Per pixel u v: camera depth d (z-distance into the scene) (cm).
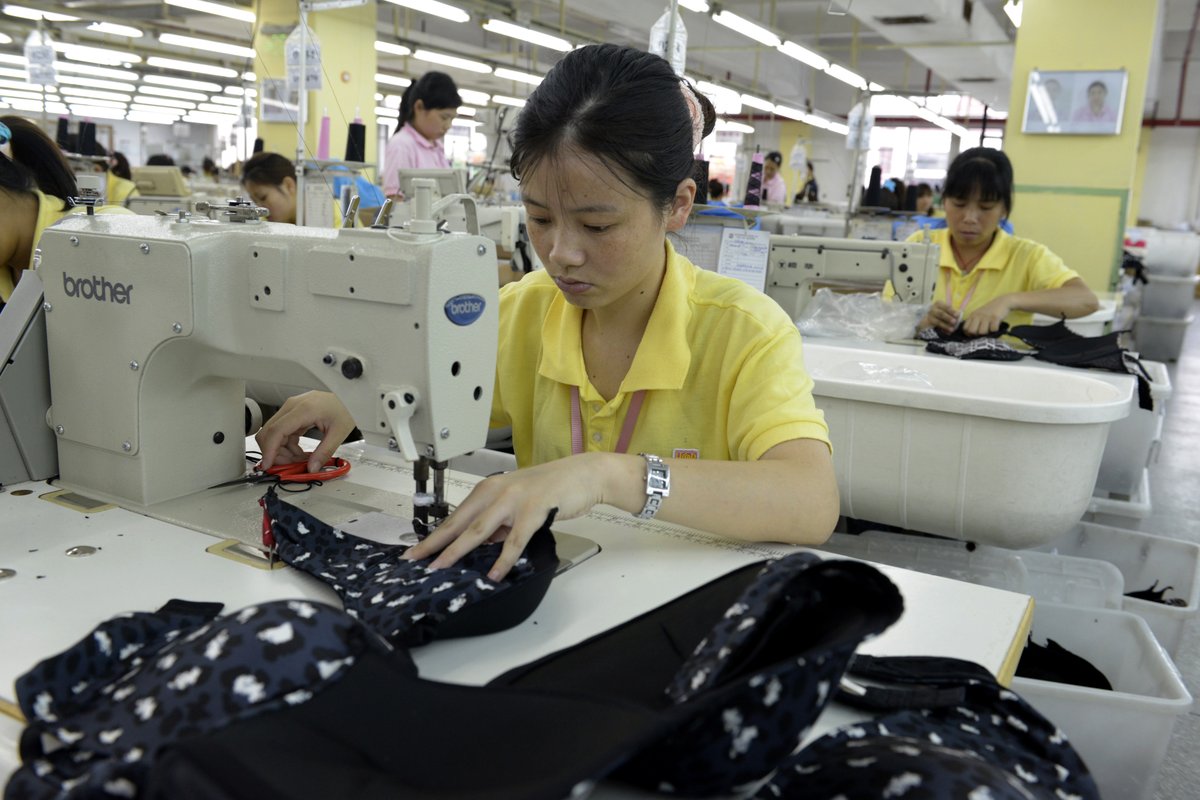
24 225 176
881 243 298
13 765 67
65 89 1218
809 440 117
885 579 66
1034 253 317
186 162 1745
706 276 136
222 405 125
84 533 108
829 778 62
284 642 65
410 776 58
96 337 117
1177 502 399
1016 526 177
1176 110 1631
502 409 149
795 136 1341
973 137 1447
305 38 295
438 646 85
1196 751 204
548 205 106
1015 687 132
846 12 343
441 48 838
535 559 93
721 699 60
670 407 132
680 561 107
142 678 66
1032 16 605
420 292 98
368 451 146
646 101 104
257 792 52
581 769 55
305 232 111
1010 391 208
